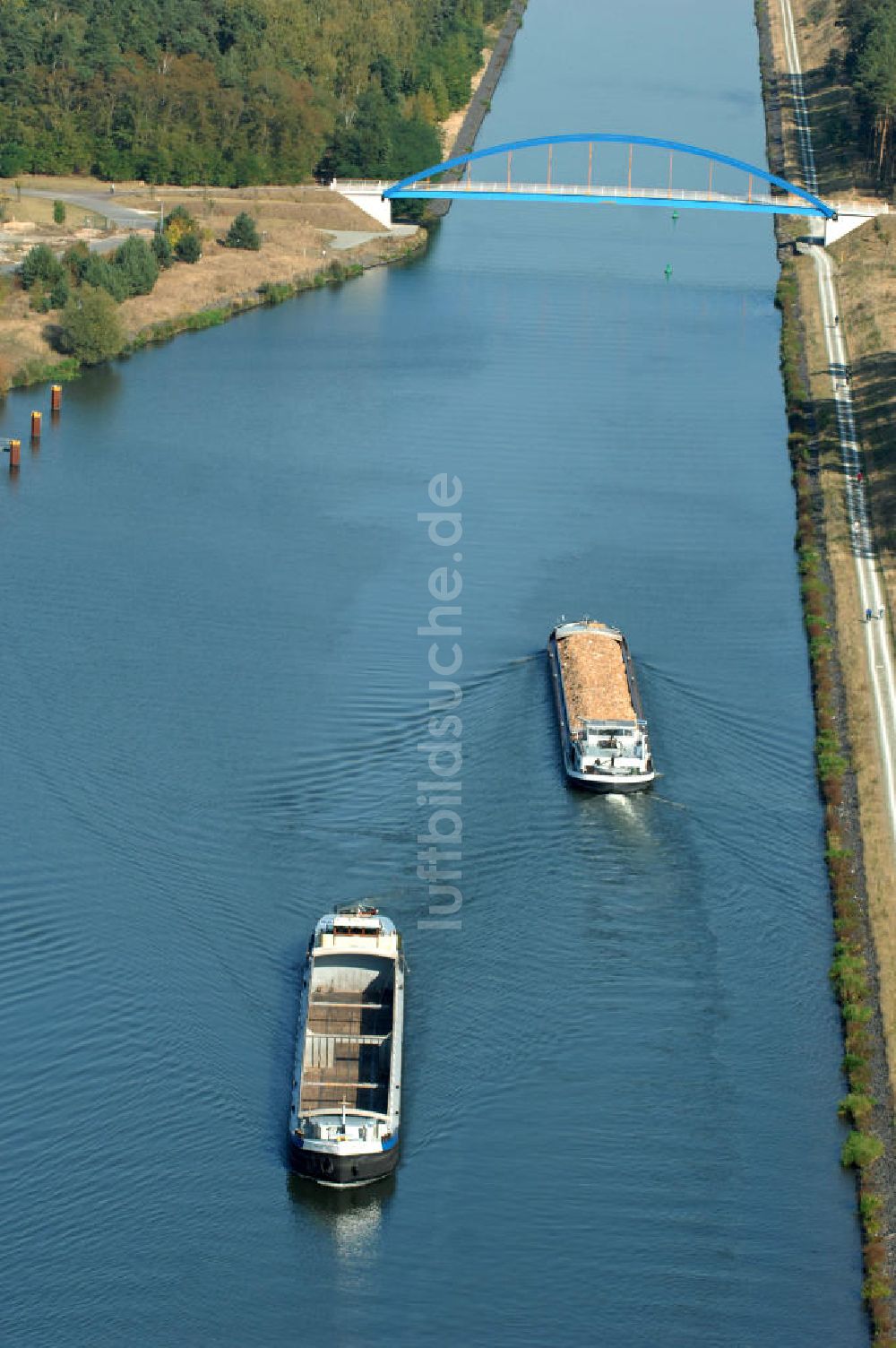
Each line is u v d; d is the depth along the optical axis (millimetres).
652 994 131125
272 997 130125
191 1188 114750
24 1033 126125
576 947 135500
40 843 145875
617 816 150750
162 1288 108375
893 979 133125
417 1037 126000
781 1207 114250
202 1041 125812
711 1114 120812
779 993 131875
